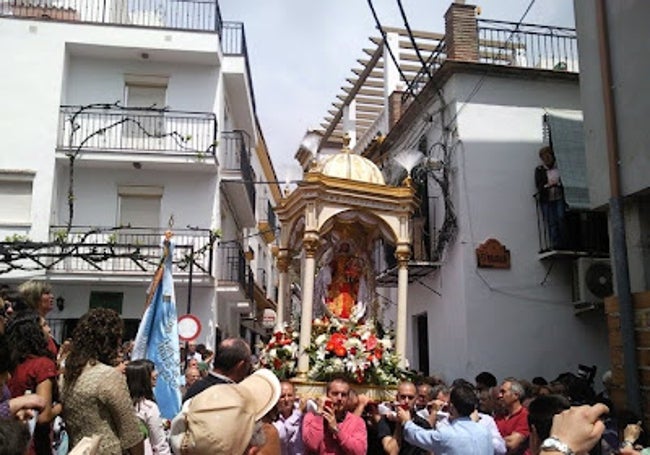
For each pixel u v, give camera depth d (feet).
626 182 25.05
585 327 42.16
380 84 69.10
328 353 21.13
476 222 42.50
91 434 12.80
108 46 58.65
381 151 58.80
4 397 11.48
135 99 60.70
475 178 43.09
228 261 63.87
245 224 78.02
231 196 66.85
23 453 6.71
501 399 21.31
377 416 19.12
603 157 26.45
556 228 41.06
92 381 13.03
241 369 14.92
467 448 15.39
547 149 42.06
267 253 110.63
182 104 60.49
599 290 40.29
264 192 105.60
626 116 25.26
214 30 60.34
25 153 55.77
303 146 25.21
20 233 54.65
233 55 63.72
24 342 13.65
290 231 25.52
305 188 22.79
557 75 44.75
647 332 23.04
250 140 77.97
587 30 28.04
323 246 25.30
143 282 55.52
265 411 10.85
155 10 65.21
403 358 23.38
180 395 23.56
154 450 16.37
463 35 45.57
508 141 43.96
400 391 18.61
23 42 57.57
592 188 27.09
